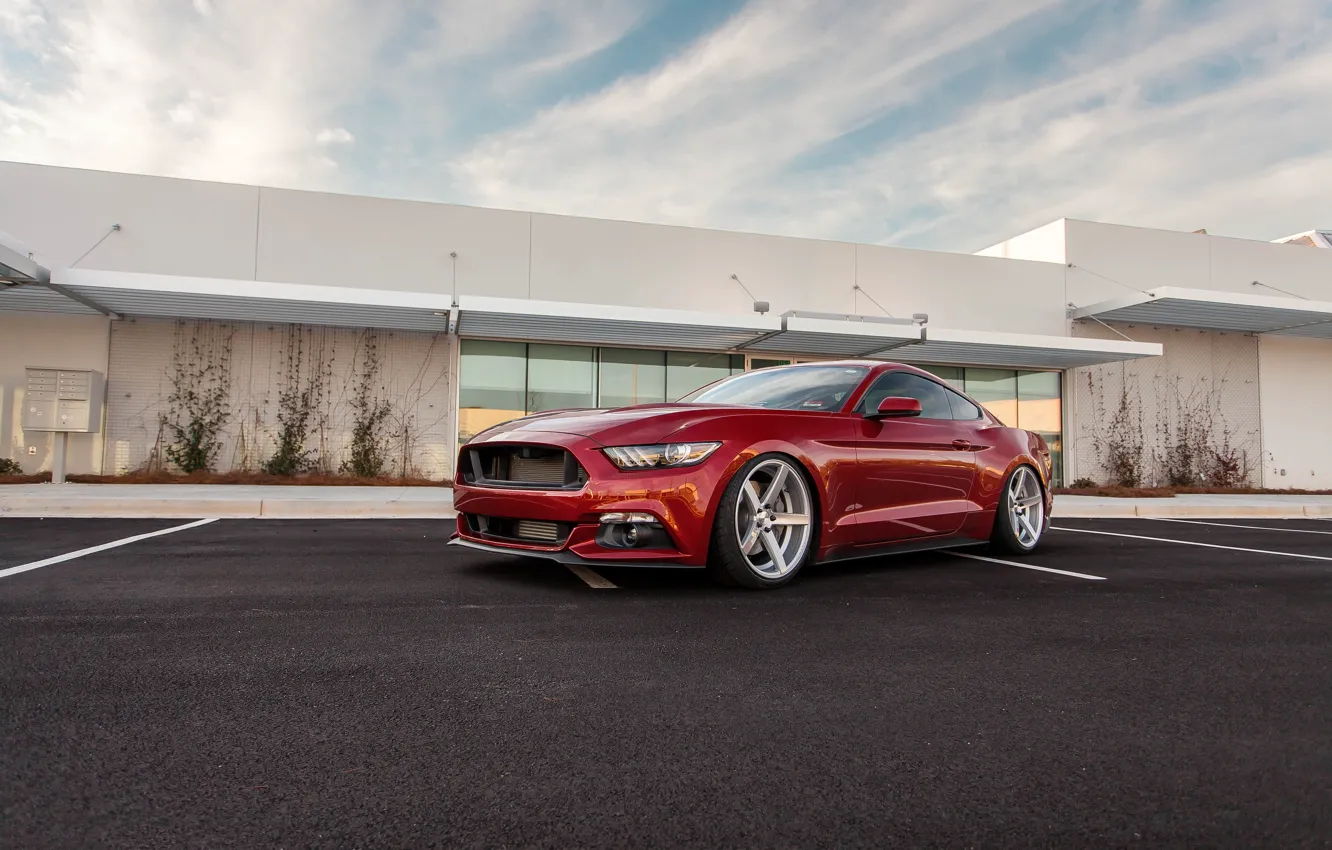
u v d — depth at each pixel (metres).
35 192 10.24
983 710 1.83
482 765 1.46
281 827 1.21
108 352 10.45
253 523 5.93
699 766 1.48
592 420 3.32
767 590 3.27
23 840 1.15
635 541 3.02
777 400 4.05
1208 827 1.27
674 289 12.54
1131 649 2.42
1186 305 13.03
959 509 4.18
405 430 11.37
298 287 9.23
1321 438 15.91
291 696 1.83
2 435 10.14
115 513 6.57
